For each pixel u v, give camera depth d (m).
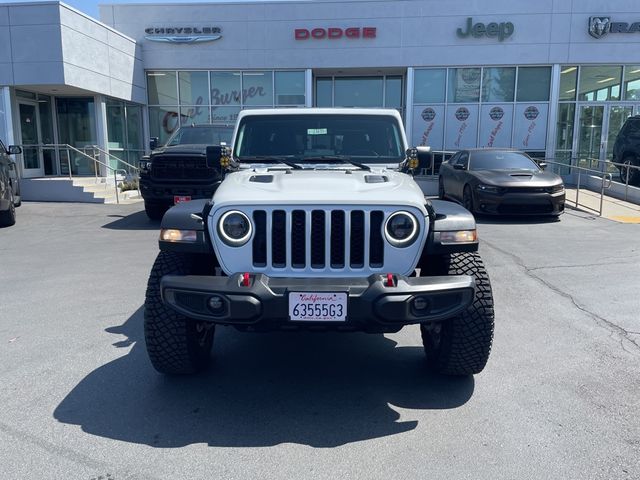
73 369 4.08
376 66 19.44
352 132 4.99
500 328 5.01
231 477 2.79
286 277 3.35
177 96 20.38
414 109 19.69
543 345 4.59
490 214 11.95
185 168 10.44
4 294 6.07
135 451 3.02
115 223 11.26
